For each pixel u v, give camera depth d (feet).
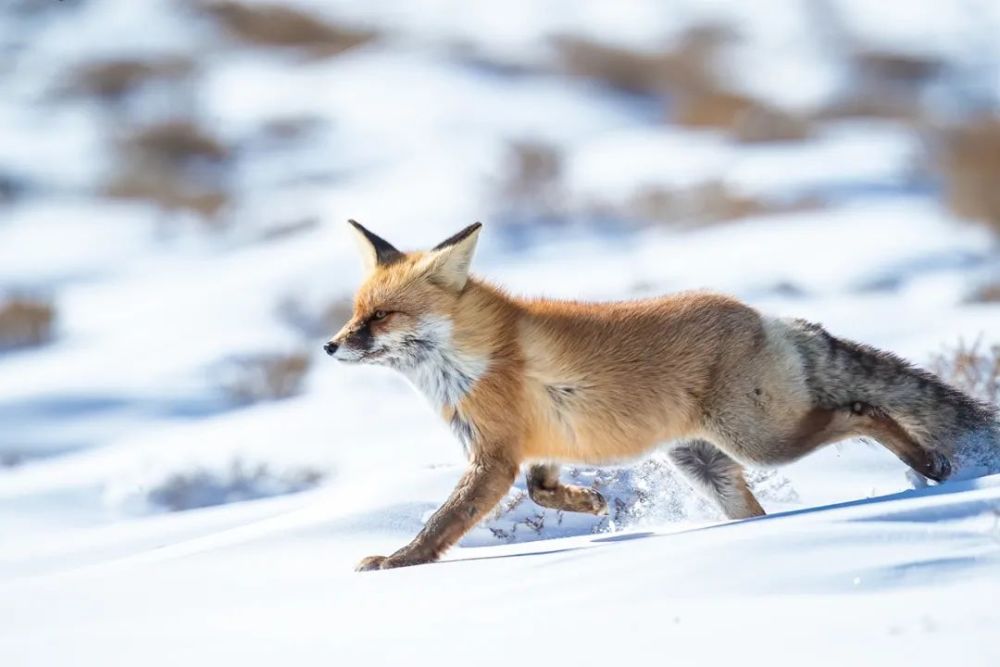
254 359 91.09
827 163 150.51
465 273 40.57
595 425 40.27
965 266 101.60
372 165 164.14
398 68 207.72
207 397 85.46
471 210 132.67
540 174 142.00
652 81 209.77
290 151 174.50
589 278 106.22
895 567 25.79
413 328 40.47
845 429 39.73
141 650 26.63
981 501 29.30
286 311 105.70
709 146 168.45
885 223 118.62
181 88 199.11
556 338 40.16
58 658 26.43
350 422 72.23
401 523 41.65
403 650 24.40
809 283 98.58
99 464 65.36
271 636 27.09
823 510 31.83
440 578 31.78
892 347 69.97
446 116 182.39
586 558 30.76
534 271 112.57
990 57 234.38
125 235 144.87
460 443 40.83
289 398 83.71
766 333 40.11
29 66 212.02
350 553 38.81
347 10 252.83
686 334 40.01
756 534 28.78
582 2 269.44
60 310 116.78
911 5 268.21
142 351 97.45
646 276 104.01
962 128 143.84
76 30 231.09
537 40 229.45
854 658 21.01
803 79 216.74
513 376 40.04
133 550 44.50
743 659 21.54
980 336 53.57
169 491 58.23
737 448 39.93
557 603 26.71
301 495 49.85
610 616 25.04
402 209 136.77
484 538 42.50
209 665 24.86
